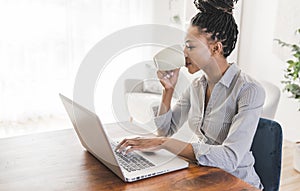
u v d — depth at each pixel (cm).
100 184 97
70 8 391
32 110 397
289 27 330
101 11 407
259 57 372
